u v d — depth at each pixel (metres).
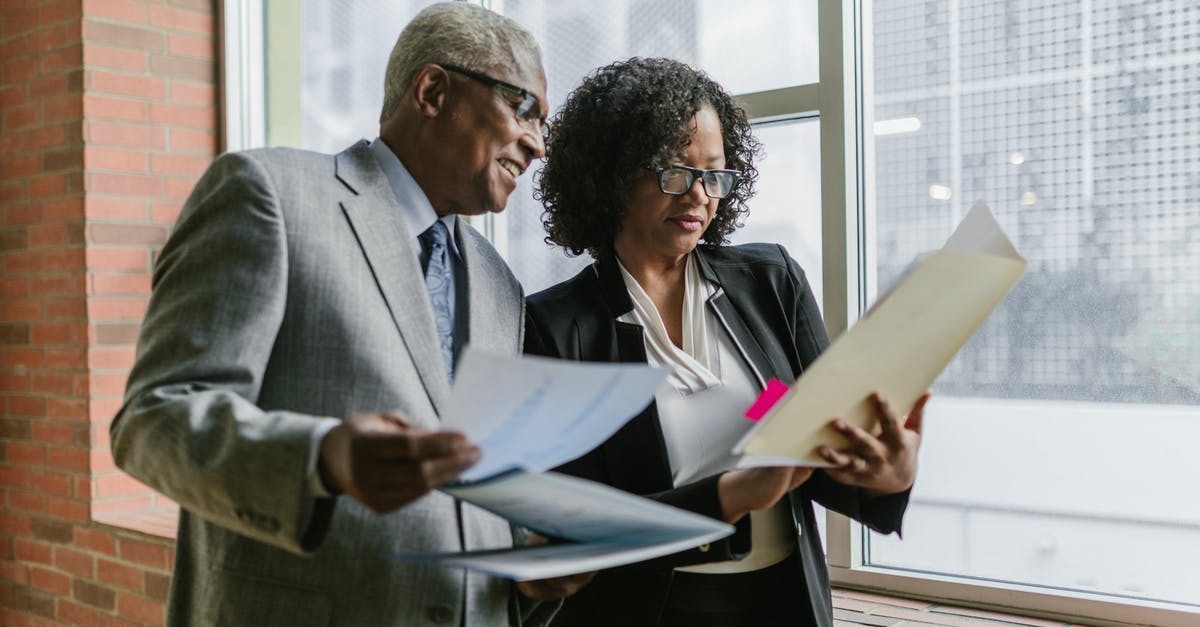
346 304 1.06
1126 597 1.82
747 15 2.30
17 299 3.45
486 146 1.16
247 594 1.04
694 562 1.19
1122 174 1.81
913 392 0.98
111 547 3.10
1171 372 1.76
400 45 1.20
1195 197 1.73
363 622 1.04
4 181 3.50
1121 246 1.81
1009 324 1.95
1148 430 1.79
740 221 2.34
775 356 1.37
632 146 1.35
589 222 1.43
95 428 3.18
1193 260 1.74
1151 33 1.77
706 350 1.37
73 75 3.20
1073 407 1.87
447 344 1.18
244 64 3.48
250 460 0.87
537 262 2.67
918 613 1.96
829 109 2.14
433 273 1.20
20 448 3.46
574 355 1.36
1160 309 1.77
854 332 0.86
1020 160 1.93
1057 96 1.88
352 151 1.18
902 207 2.09
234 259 1.01
